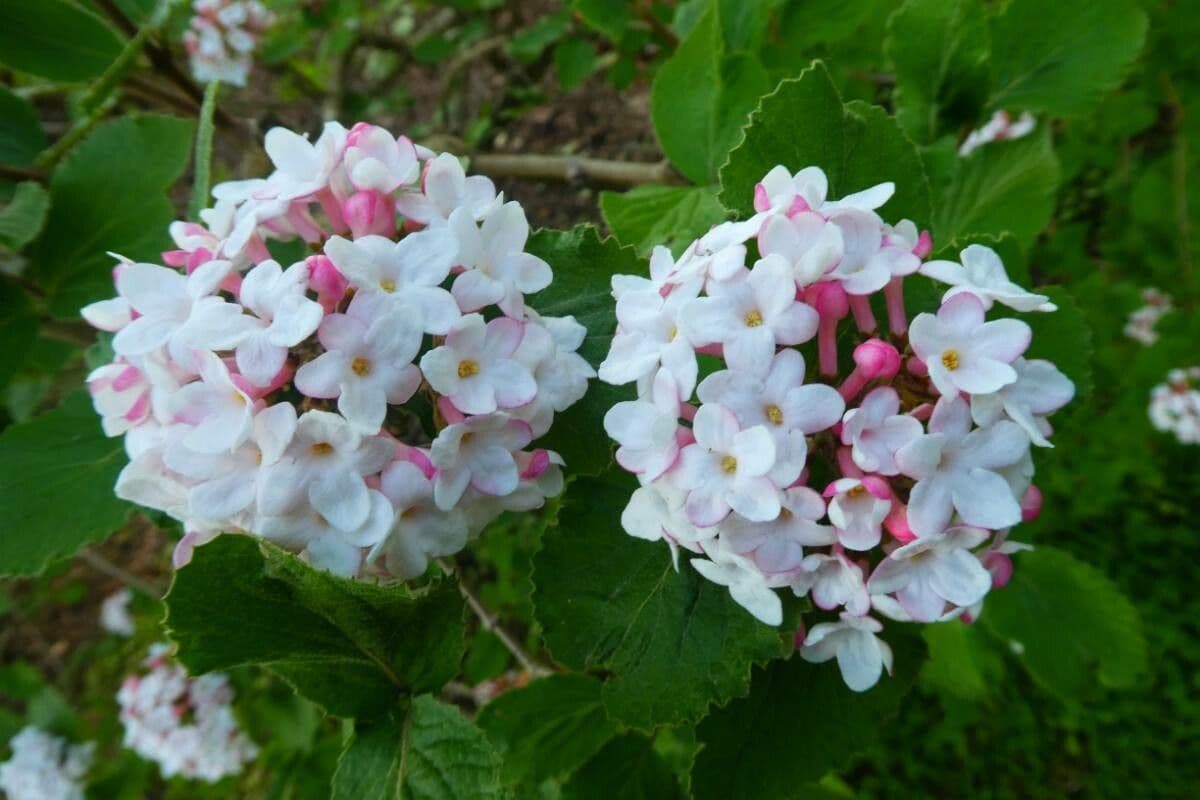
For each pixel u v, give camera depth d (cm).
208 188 16
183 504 13
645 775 19
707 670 14
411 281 12
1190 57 35
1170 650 33
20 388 27
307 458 12
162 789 39
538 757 18
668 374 12
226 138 24
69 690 41
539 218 35
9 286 19
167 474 13
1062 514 34
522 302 13
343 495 12
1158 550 34
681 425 13
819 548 13
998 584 13
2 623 43
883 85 27
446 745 12
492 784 12
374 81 40
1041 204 20
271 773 33
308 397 12
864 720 15
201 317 12
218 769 31
